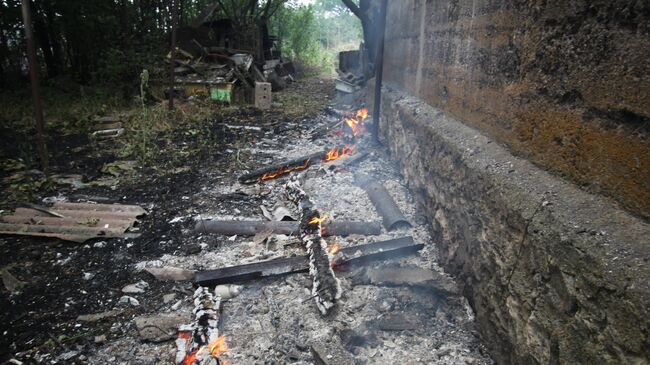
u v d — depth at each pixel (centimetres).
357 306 312
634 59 169
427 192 414
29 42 541
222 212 474
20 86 1081
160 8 1281
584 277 169
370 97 823
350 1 1002
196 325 292
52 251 397
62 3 1033
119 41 1121
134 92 1051
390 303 313
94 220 440
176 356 272
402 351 273
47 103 967
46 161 577
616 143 181
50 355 277
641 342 138
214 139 755
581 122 205
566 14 213
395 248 374
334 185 533
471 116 350
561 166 223
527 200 224
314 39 2552
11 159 635
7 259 382
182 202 500
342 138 757
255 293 333
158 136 780
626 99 173
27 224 434
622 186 179
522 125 264
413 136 471
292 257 369
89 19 1070
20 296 336
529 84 254
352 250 378
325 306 304
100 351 280
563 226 191
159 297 334
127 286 345
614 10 180
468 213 299
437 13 436
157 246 405
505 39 284
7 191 529
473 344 275
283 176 582
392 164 591
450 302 309
